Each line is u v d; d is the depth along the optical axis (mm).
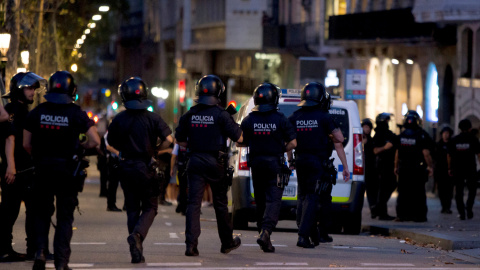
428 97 72250
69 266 19891
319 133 24062
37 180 19172
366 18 78062
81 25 96250
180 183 40281
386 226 33500
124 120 20828
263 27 107312
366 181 38219
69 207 19156
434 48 70625
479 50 63719
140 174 20719
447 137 40844
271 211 22969
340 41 82688
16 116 20875
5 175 20672
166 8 162875
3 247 21312
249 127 23000
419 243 28734
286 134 22969
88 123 19297
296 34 99625
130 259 21406
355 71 50906
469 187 38031
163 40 164000
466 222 36406
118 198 54062
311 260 21625
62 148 19219
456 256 24203
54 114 19172
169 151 47375
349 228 32125
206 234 29438
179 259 21250
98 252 23094
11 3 49688
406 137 36281
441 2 60875
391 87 81000
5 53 46531
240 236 28641
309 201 24234
